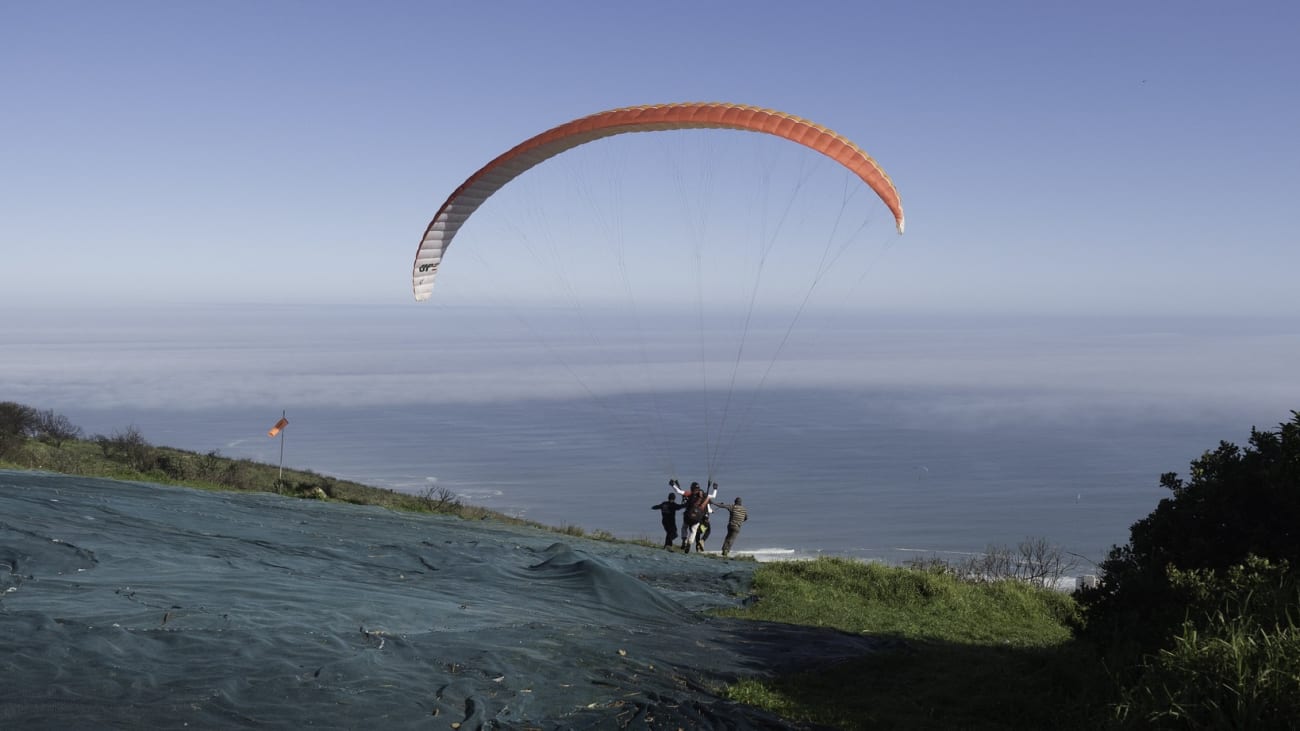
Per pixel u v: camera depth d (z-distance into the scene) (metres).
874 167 18.16
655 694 7.91
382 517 18.81
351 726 6.31
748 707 8.01
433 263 22.11
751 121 18.39
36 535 10.88
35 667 6.56
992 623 14.73
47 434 41.31
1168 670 7.02
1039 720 8.19
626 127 18.98
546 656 8.68
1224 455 9.56
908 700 8.77
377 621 9.12
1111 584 9.64
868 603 15.37
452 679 7.61
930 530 159.25
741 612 13.57
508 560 14.27
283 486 33.00
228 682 6.75
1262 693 6.35
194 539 12.52
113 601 8.51
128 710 6.07
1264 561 8.13
